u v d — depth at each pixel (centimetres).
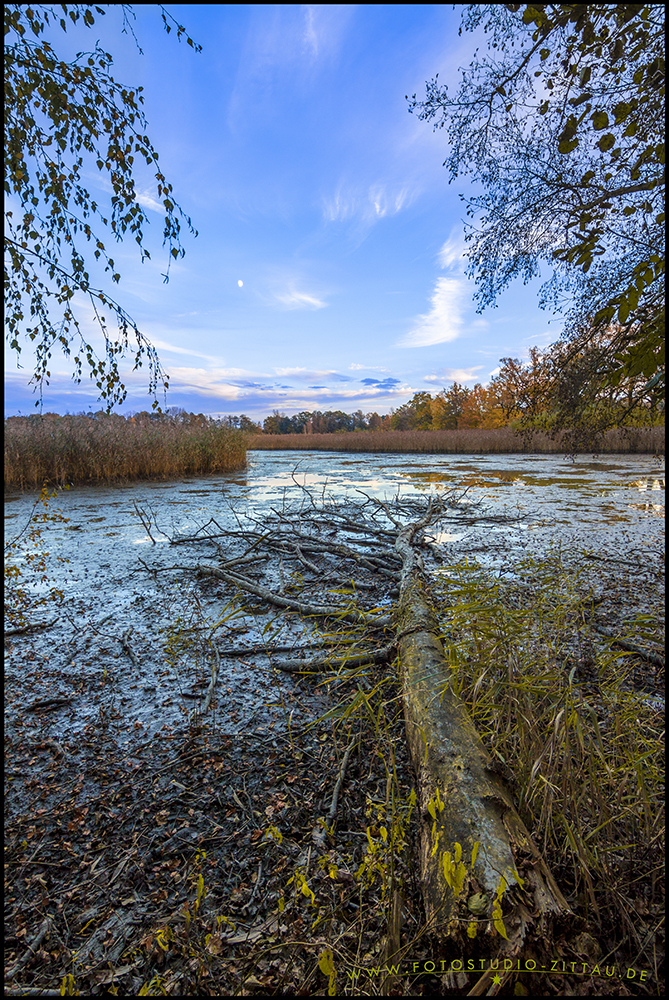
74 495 988
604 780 147
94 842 154
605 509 759
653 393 243
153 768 190
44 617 354
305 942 116
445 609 226
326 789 175
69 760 196
